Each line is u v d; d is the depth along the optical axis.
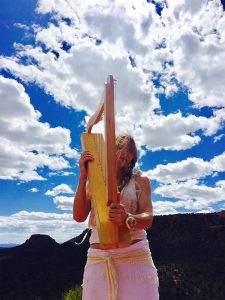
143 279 3.48
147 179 3.79
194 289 34.88
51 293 37.88
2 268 48.47
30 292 38.91
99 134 3.94
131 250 3.53
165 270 39.44
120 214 2.95
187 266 40.34
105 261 3.52
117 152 3.73
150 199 3.73
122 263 3.51
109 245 3.00
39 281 42.19
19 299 36.38
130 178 3.76
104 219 3.13
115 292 3.41
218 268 39.34
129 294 3.43
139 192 3.70
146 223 3.52
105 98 2.99
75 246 55.72
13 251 59.50
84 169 3.75
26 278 43.41
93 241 3.68
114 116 2.97
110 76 3.02
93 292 3.54
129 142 3.76
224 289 34.31
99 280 3.53
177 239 50.97
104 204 3.29
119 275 3.49
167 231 53.34
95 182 3.49
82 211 3.86
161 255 45.56
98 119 3.59
